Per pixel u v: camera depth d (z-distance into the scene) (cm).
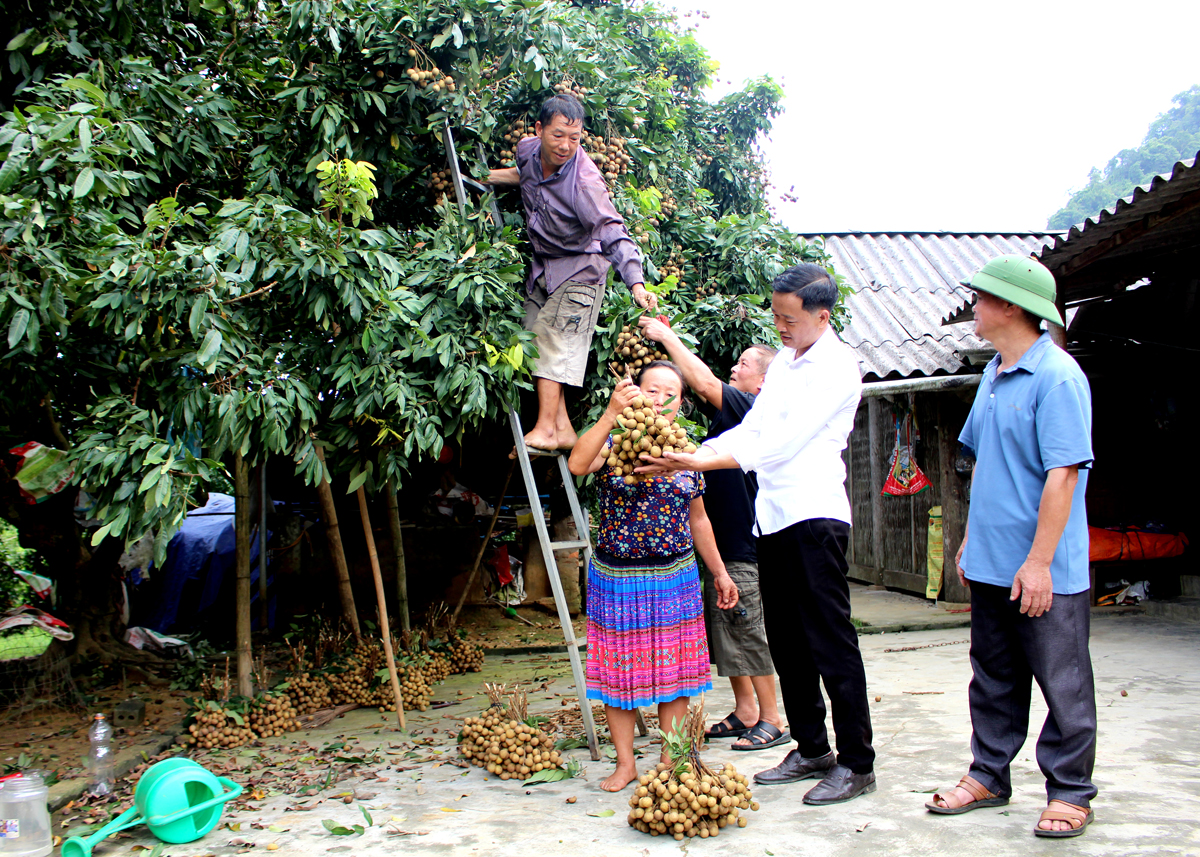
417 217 489
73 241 329
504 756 354
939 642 671
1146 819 280
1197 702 449
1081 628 272
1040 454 272
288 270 338
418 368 393
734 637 386
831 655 299
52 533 543
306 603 766
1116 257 674
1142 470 837
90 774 355
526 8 398
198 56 454
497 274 388
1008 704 291
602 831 286
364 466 407
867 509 1021
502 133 473
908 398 884
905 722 419
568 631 384
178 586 766
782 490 304
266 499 764
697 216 617
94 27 398
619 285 465
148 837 302
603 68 501
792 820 285
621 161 497
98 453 306
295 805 328
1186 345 695
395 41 391
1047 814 269
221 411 321
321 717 469
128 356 353
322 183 353
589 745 379
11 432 490
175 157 404
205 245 338
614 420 315
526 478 400
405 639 542
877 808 295
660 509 318
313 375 364
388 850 278
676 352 390
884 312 974
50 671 488
